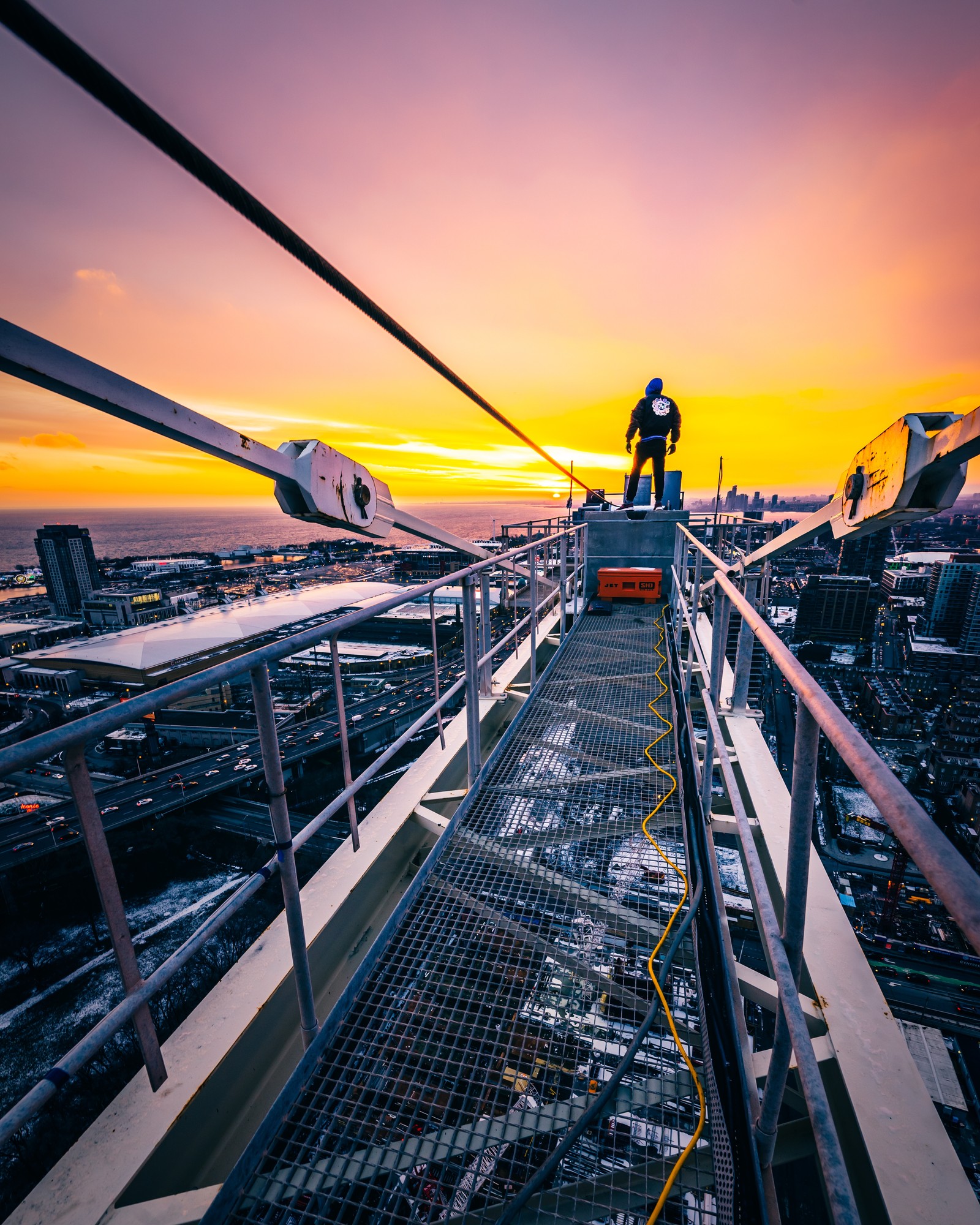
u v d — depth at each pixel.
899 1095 1.97
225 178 1.43
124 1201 1.74
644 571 7.36
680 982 2.03
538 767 3.32
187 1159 1.91
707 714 2.20
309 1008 1.85
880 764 0.94
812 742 1.19
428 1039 1.87
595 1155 1.65
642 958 2.12
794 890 1.23
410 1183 1.61
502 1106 1.74
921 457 1.86
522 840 2.70
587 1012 1.95
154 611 78.56
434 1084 1.79
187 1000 22.02
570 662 5.12
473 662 3.08
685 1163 1.61
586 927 2.24
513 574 4.50
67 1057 1.24
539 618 6.72
